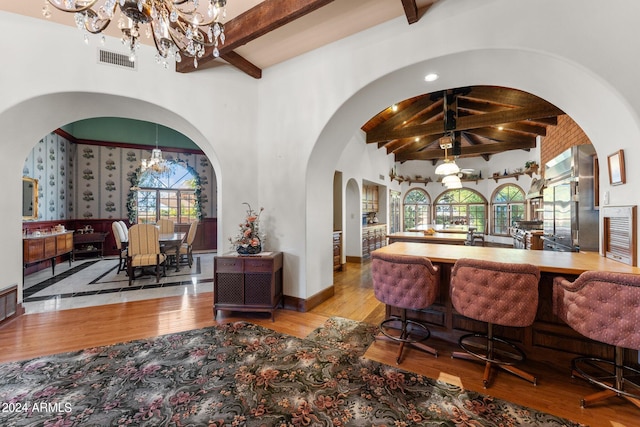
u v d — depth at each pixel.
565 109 2.46
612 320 1.56
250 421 1.57
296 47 3.18
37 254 4.54
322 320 3.08
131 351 2.35
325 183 3.83
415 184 11.38
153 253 4.53
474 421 1.58
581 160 2.88
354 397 1.79
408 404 1.72
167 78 3.25
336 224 6.03
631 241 1.96
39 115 2.93
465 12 2.30
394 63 2.65
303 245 3.38
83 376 1.99
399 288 2.23
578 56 1.93
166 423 1.56
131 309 3.35
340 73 3.04
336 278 5.16
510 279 1.85
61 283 4.50
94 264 5.99
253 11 2.59
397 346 2.48
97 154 7.04
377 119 6.51
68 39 2.82
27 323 2.91
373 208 8.50
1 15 2.60
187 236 5.96
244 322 3.00
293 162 3.43
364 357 2.29
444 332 2.56
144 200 7.53
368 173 7.39
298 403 1.73
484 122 5.23
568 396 1.80
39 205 5.54
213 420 1.58
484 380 1.91
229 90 3.54
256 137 3.69
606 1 1.86
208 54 2.93
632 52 1.81
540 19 2.04
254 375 2.02
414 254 2.64
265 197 3.64
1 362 2.16
